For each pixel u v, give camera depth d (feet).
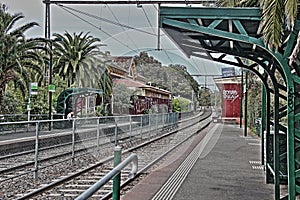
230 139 73.10
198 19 22.29
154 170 39.47
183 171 39.04
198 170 39.63
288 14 20.43
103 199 27.86
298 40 21.34
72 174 37.73
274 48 21.62
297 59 24.58
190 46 29.35
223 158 48.19
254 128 93.71
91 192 10.36
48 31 93.15
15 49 88.28
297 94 22.98
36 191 30.81
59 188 33.24
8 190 32.48
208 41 30.94
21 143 45.32
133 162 16.63
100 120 44.93
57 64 121.90
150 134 49.24
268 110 35.45
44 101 117.80
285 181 29.73
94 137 47.55
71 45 120.37
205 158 47.83
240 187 31.94
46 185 33.58
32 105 108.68
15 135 45.96
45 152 46.06
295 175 22.26
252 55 29.55
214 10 21.95
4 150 45.06
